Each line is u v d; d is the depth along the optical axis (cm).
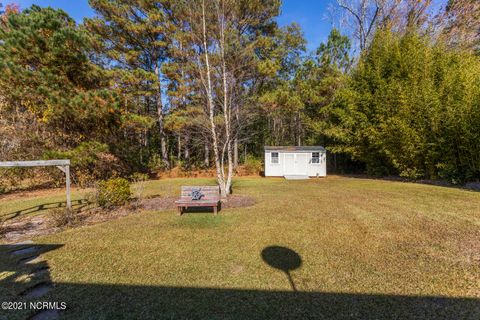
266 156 1728
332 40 1728
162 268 319
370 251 358
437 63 1125
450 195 757
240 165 2053
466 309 226
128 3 1532
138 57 1695
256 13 1393
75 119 1100
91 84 1234
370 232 438
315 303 240
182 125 1541
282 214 576
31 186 1168
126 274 305
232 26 1030
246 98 1368
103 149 1144
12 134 1082
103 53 1497
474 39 1355
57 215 537
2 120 1084
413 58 1195
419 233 426
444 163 1045
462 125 932
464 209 579
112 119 1214
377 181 1217
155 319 221
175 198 827
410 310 226
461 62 1070
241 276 296
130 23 1496
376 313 223
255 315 224
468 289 257
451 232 425
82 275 303
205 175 1803
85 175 1216
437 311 224
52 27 1028
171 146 2353
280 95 1468
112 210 648
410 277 284
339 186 1061
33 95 1020
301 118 2053
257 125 2269
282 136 2431
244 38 1281
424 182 1098
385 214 555
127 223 527
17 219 591
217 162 812
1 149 1073
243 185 1166
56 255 363
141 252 371
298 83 1809
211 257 350
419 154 1130
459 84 978
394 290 259
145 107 2023
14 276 301
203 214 595
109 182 685
